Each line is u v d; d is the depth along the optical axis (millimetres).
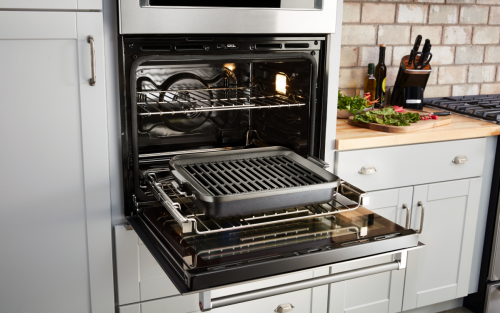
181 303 1768
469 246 2377
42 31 1358
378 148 2023
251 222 1373
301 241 1266
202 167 1547
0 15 1308
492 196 2357
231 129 1932
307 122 1765
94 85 1452
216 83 1841
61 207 1515
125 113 1497
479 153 2260
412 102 2512
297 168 1561
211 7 1498
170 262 1191
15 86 1382
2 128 1396
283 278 1928
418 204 2166
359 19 2551
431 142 2137
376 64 2656
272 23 1598
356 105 2266
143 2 1414
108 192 1553
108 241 1592
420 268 2279
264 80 1896
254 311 1895
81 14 1386
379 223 1393
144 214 1494
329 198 1366
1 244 1472
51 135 1452
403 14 2652
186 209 1458
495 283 2434
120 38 1440
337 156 1951
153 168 1729
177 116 1808
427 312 2475
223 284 1120
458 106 2592
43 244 1522
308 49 1712
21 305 1541
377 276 2170
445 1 2744
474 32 2883
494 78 3037
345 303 2123
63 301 1591
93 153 1505
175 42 1500
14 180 1443
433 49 2803
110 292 1640
